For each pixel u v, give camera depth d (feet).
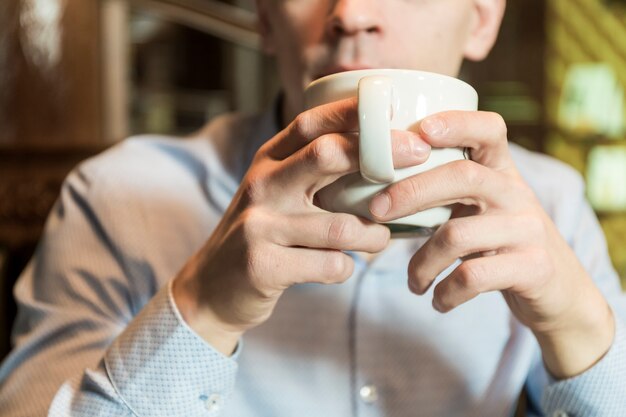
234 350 1.82
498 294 2.43
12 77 3.75
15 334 2.39
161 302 1.76
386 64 2.03
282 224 1.56
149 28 4.24
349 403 2.25
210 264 1.68
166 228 2.42
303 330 2.28
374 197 1.51
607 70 8.92
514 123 8.69
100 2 3.95
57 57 3.83
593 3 9.28
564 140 8.77
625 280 8.15
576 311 1.83
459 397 2.32
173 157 2.59
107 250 2.39
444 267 1.64
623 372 1.95
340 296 2.31
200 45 4.52
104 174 2.50
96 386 1.79
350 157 1.48
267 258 1.57
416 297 2.35
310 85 1.62
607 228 8.66
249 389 2.24
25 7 3.74
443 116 1.51
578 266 1.81
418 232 1.69
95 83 3.98
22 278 2.48
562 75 8.91
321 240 1.55
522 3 8.52
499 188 1.60
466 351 2.36
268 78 4.88
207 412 1.80
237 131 2.63
